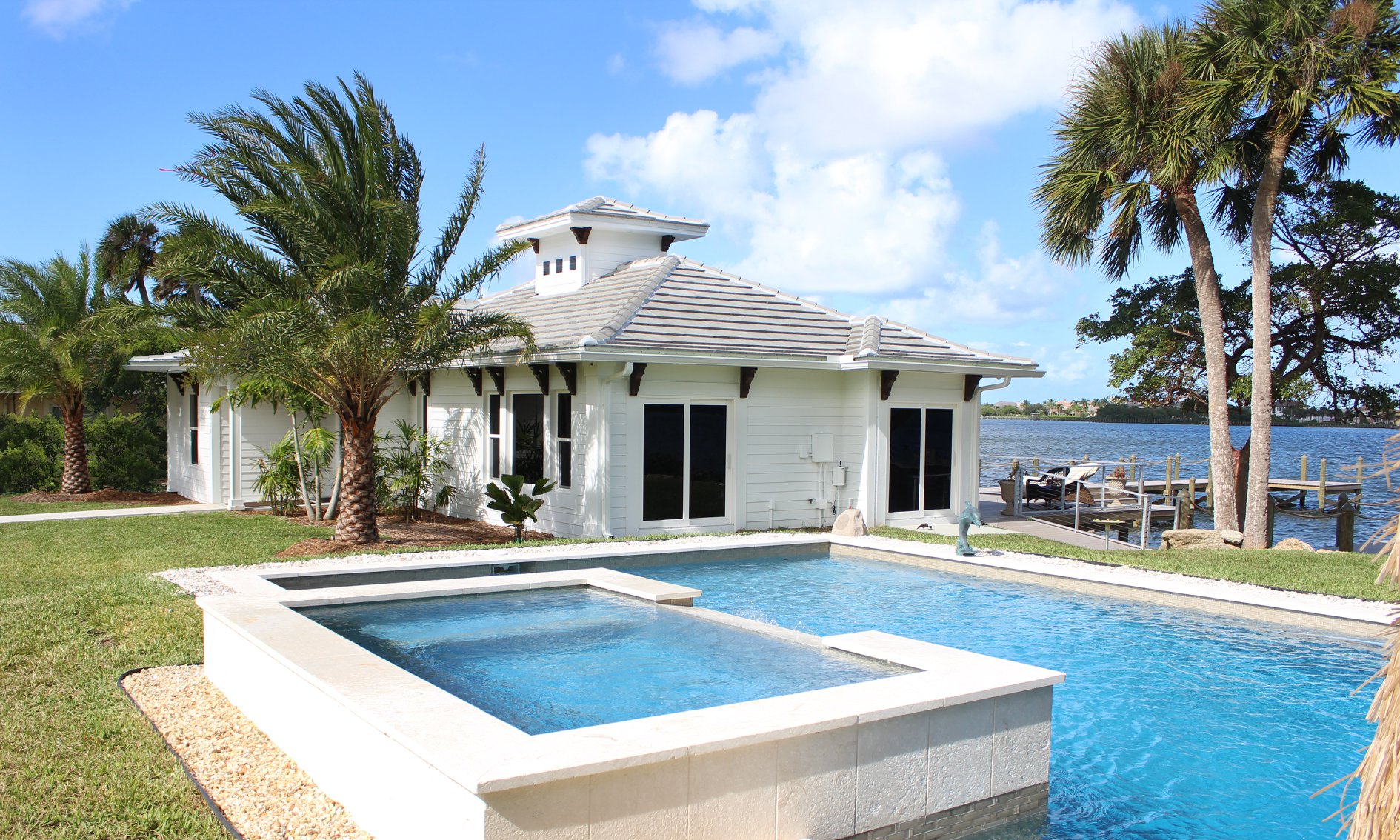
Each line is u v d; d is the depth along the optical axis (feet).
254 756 18.33
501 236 71.51
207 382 58.70
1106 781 19.12
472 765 11.95
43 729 19.01
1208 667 26.66
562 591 30.12
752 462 53.93
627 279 61.05
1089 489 86.33
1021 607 33.78
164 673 23.77
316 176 40.37
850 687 16.65
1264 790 18.74
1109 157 58.23
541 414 53.83
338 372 43.24
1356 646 28.50
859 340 55.83
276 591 26.94
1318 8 49.39
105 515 58.13
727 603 34.37
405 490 57.06
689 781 13.19
